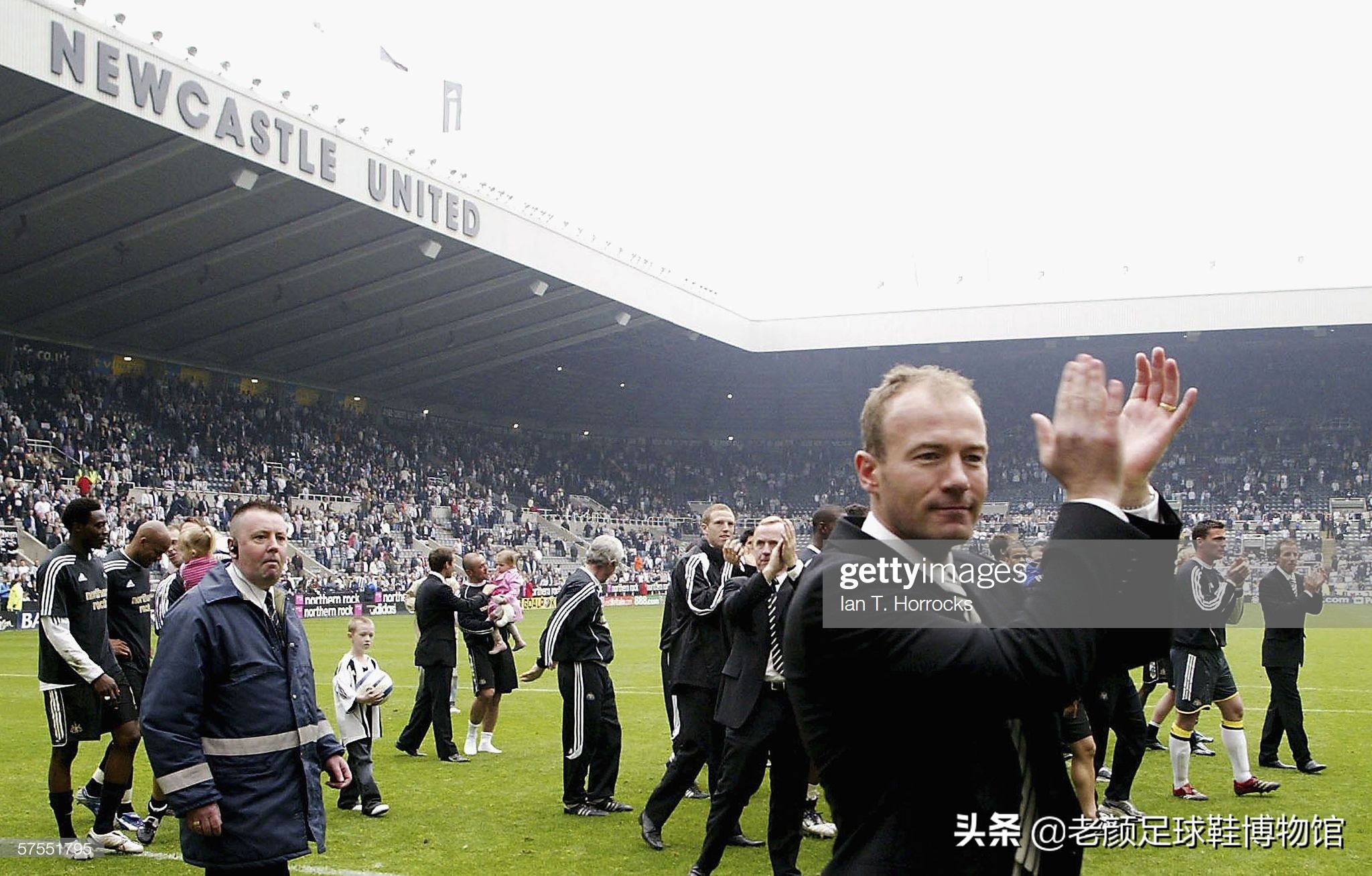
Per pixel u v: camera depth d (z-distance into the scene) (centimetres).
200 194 2516
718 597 649
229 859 402
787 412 5469
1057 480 163
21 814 753
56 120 2072
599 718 766
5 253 2667
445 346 3897
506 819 752
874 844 168
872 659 164
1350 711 1239
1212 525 796
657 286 3694
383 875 612
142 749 1015
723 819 580
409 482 4266
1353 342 4238
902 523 170
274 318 3400
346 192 2505
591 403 5247
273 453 3809
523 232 3084
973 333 3997
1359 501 4294
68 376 3378
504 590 1046
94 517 667
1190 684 794
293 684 427
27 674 1614
